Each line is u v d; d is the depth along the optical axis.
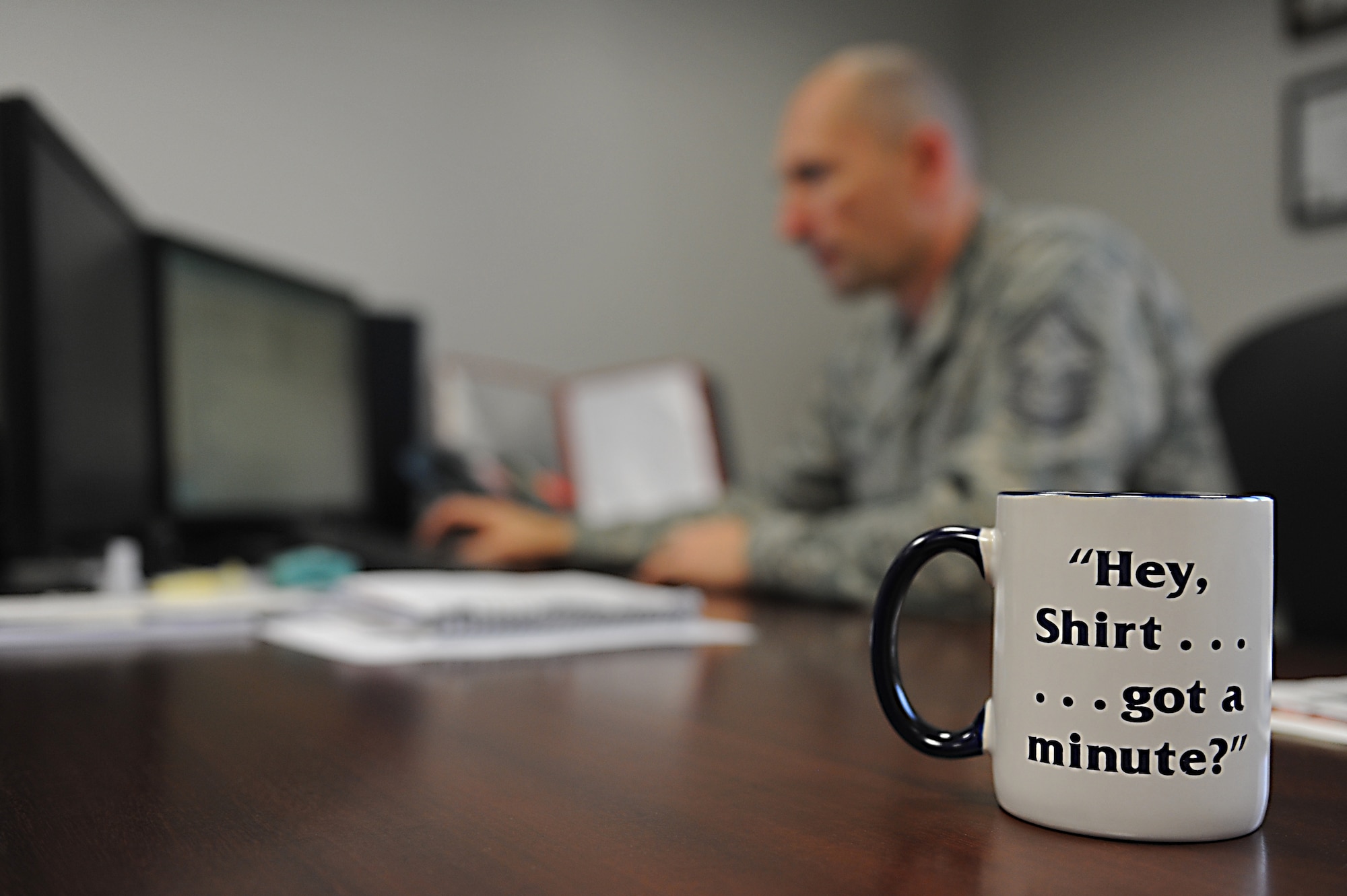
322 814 0.32
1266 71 2.32
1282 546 1.25
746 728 0.46
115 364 1.05
